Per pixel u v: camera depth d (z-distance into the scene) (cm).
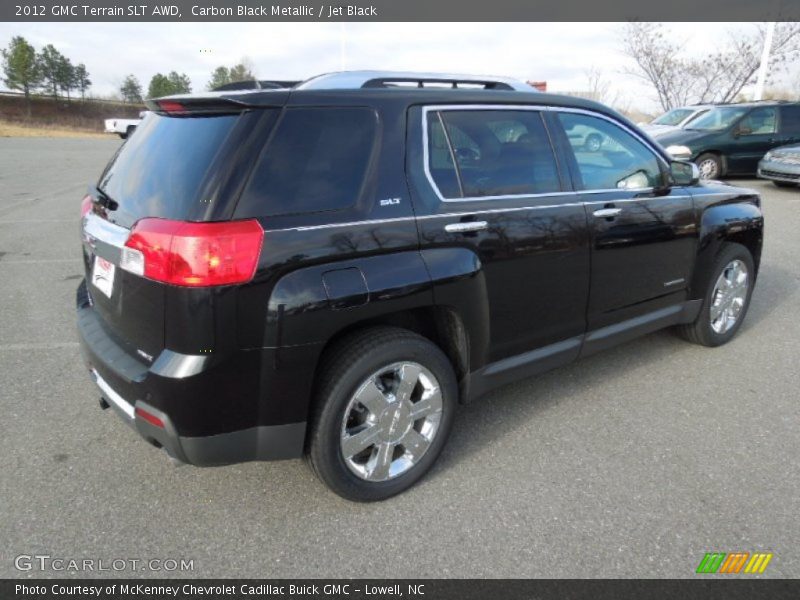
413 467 284
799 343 459
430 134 280
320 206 241
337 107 254
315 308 234
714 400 372
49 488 283
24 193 1220
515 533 257
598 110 355
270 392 236
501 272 297
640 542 251
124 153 289
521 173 312
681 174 400
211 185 222
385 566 240
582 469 302
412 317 293
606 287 354
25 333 476
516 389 390
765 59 1720
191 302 217
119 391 246
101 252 262
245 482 292
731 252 432
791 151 1169
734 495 281
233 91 252
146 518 265
